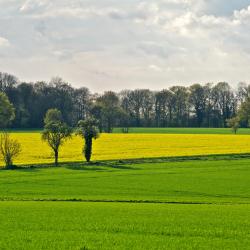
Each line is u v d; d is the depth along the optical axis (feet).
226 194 257.34
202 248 119.24
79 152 497.05
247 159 444.55
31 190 270.67
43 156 466.70
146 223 152.76
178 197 244.63
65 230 142.10
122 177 330.34
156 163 415.23
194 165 401.29
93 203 214.90
